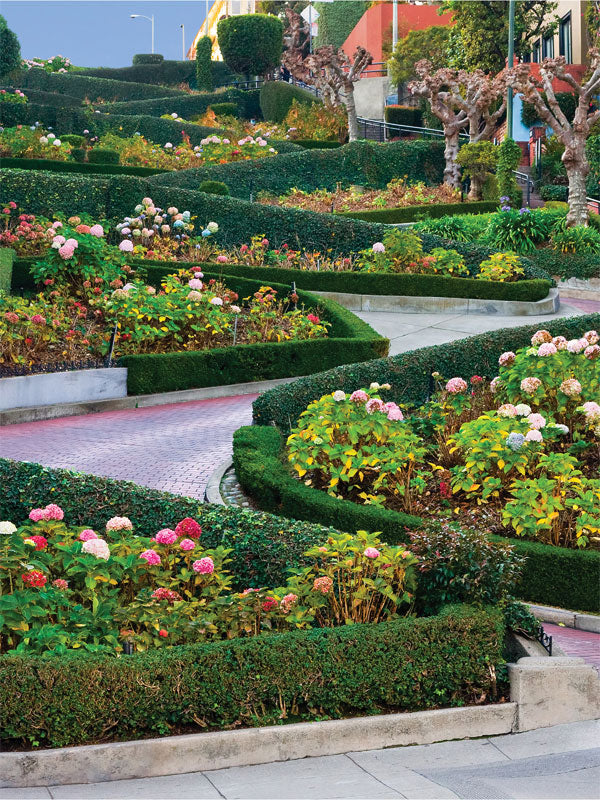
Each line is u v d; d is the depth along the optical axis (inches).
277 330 719.1
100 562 300.5
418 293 887.1
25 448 527.2
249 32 2288.4
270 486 427.5
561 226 1043.9
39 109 1871.3
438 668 281.7
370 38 2183.8
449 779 239.5
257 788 235.0
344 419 445.4
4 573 298.7
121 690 254.4
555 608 366.3
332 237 1004.6
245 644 268.1
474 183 1417.3
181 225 987.9
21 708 247.9
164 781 242.4
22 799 229.0
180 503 356.2
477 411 507.2
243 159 1568.7
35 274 791.7
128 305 681.0
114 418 603.5
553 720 283.1
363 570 309.4
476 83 1471.5
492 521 389.4
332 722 263.9
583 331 625.9
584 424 479.2
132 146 1619.1
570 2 1700.3
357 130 1792.6
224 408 623.8
